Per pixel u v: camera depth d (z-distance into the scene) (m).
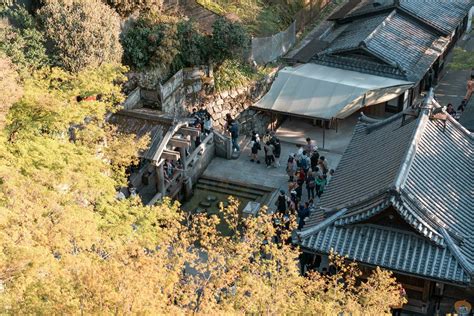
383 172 26.84
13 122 22.41
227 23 37.56
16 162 20.73
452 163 27.98
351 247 24.56
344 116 37.03
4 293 14.60
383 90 37.62
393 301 19.19
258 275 18.83
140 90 35.22
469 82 41.19
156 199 30.98
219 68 38.84
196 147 35.09
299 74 38.84
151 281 14.65
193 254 18.48
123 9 35.12
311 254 26.95
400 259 24.02
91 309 13.58
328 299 18.78
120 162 26.38
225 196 33.91
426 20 42.44
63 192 21.02
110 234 20.38
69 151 22.38
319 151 37.78
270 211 32.31
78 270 14.27
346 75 39.16
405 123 29.38
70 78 26.45
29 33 29.27
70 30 29.86
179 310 14.59
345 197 27.05
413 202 24.27
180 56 37.25
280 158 37.06
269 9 45.25
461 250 24.09
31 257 15.43
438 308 25.50
